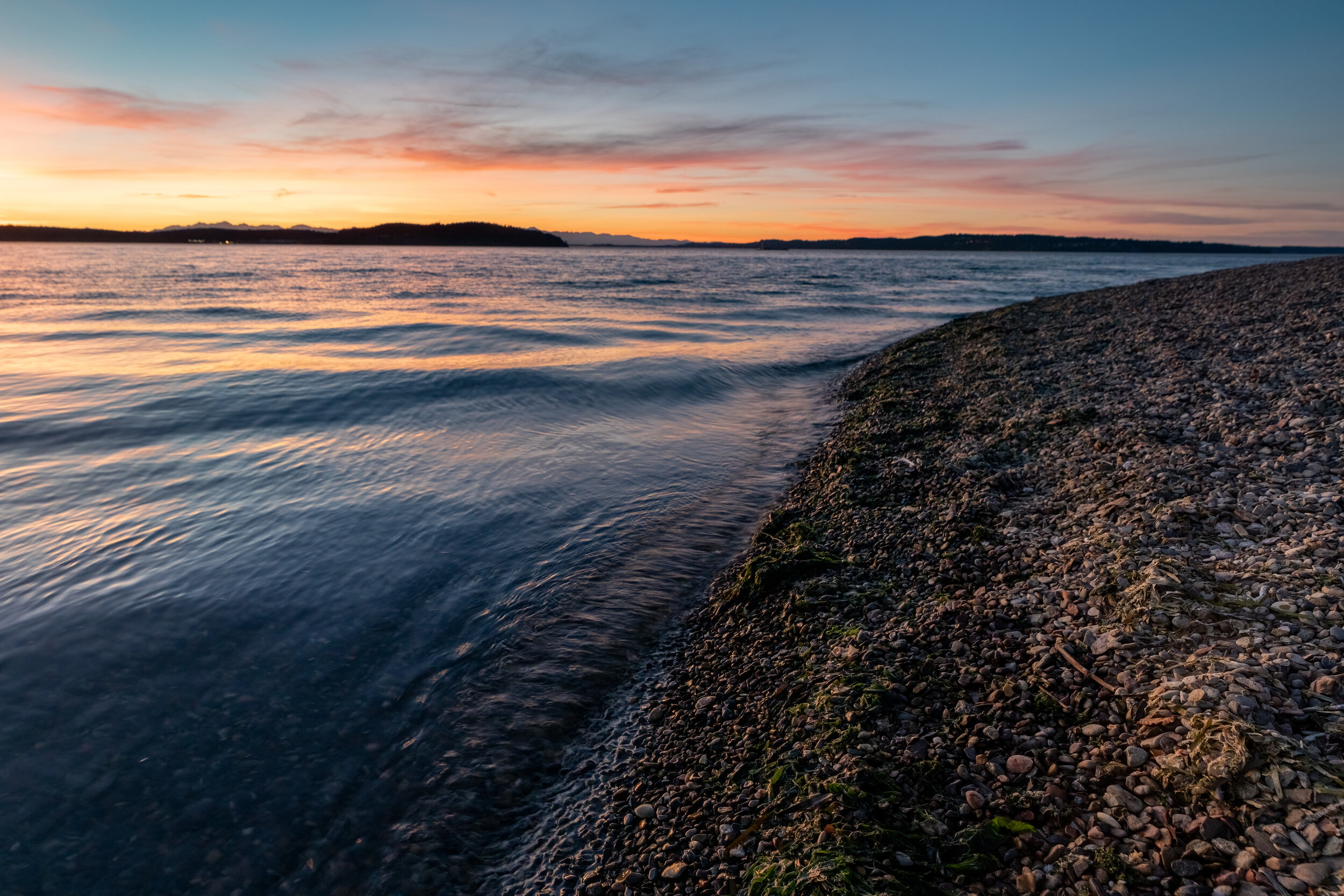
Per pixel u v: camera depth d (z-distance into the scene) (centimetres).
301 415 1480
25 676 605
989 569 668
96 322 3216
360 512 977
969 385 1566
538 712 585
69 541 868
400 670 638
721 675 609
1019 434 1098
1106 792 366
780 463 1245
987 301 5428
